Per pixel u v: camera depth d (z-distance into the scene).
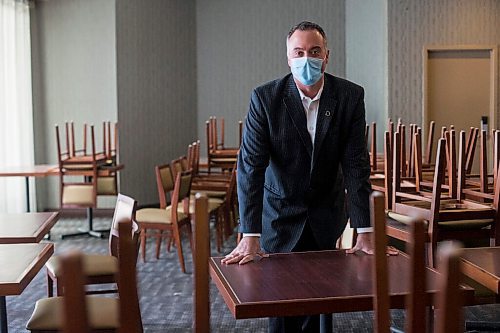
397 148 3.46
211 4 9.64
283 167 2.42
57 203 8.52
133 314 1.17
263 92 2.36
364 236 2.23
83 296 0.92
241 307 1.54
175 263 5.45
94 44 8.40
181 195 5.18
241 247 2.19
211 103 9.71
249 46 9.62
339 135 2.37
